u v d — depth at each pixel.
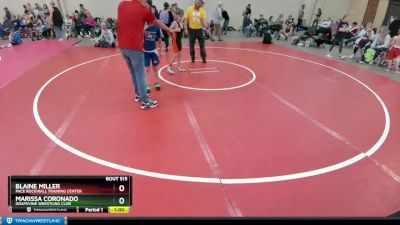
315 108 6.25
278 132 5.13
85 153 4.36
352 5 19.16
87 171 3.93
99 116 5.62
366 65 10.63
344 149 4.64
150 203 3.37
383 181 3.88
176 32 8.05
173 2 17.59
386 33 10.84
